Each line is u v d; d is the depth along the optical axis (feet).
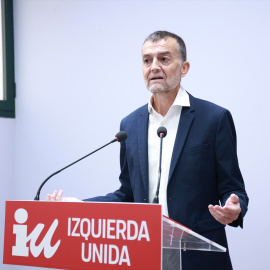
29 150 13.44
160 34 6.74
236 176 6.48
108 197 7.06
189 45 10.90
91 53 12.48
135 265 4.09
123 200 7.22
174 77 6.66
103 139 12.17
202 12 10.75
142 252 4.08
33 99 13.46
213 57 10.56
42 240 4.64
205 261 6.14
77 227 4.46
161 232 4.03
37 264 4.63
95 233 4.35
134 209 4.18
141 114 7.25
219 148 6.47
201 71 10.69
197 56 10.77
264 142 9.81
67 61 12.89
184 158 6.45
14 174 13.64
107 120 12.13
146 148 6.84
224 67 10.40
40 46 13.39
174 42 6.72
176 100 6.83
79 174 12.51
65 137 12.82
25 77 13.64
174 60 6.65
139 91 11.68
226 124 6.57
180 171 6.41
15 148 13.70
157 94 6.92
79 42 12.69
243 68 10.16
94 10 12.47
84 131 12.50
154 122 7.05
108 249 4.25
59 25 13.07
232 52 10.31
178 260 4.89
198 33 10.79
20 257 4.75
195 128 6.62
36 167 13.29
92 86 12.42
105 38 12.27
